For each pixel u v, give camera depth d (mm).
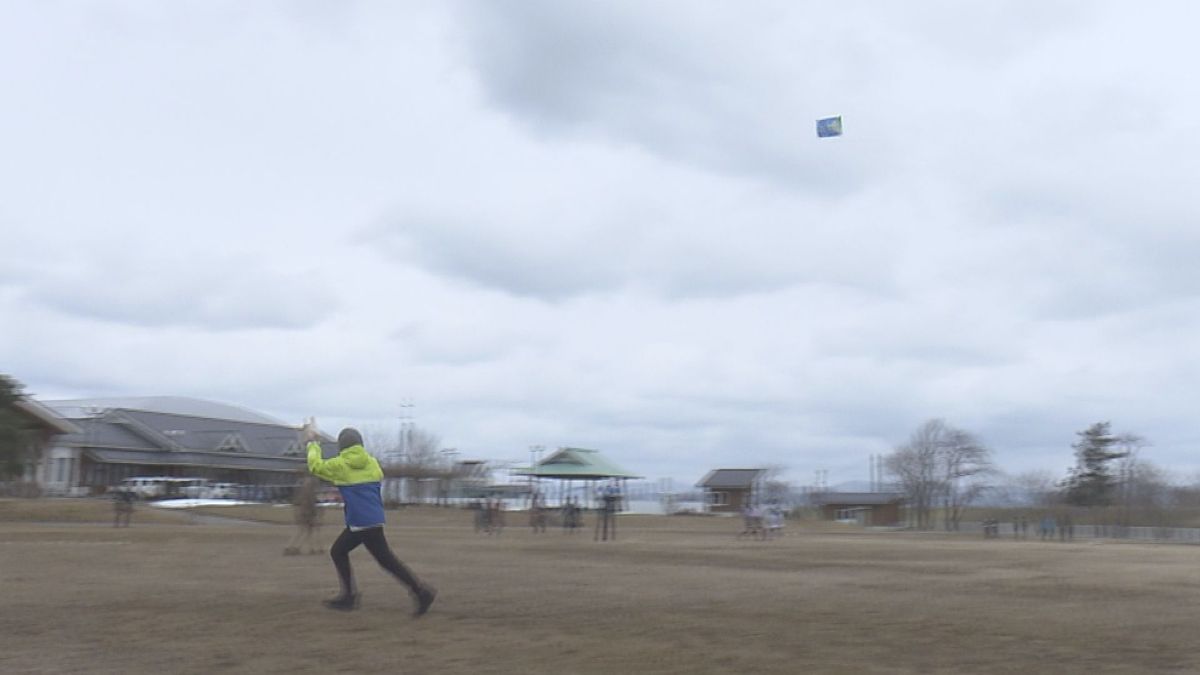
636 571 21062
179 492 83500
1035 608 14430
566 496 75938
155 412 101312
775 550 32938
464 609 13508
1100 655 10203
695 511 101500
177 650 10070
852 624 12352
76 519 54438
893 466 99125
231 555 24875
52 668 9148
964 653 10266
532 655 9914
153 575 18438
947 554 31969
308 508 26062
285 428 110000
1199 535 68625
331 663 9445
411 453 108250
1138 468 99000
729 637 11156
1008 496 103125
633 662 9586
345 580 13008
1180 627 12367
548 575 19609
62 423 72438
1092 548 41281
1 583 16703
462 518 72062
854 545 39719
